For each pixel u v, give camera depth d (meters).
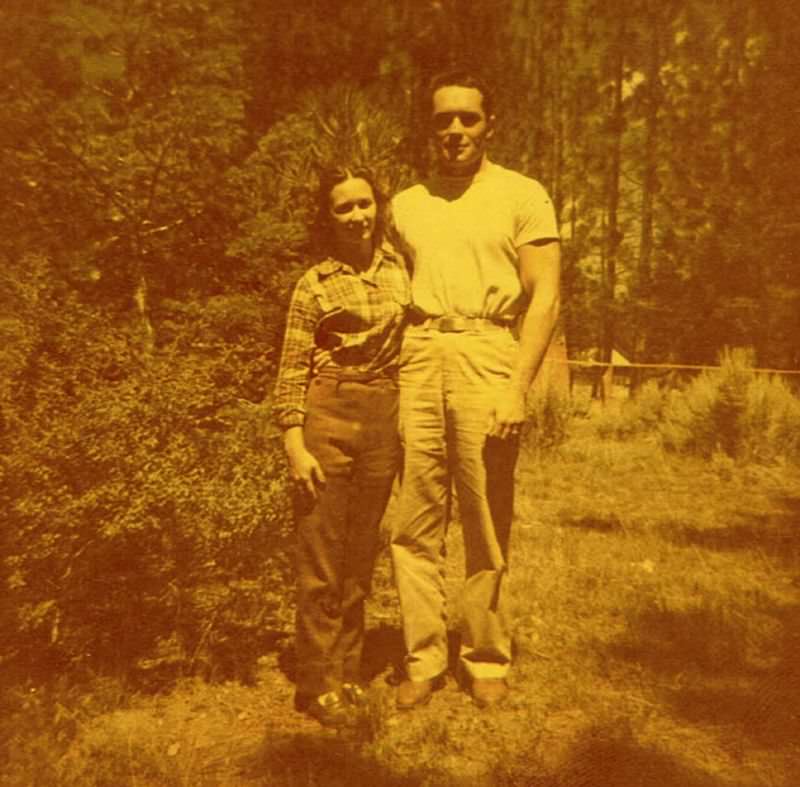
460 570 5.44
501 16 7.70
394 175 4.71
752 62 18.33
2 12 4.58
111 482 3.54
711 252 18.36
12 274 3.91
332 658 3.49
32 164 4.61
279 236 4.63
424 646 3.61
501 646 3.65
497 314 3.47
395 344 3.47
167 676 3.81
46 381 3.70
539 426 10.09
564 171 17.61
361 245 3.42
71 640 3.80
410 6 6.39
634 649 4.12
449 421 3.50
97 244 4.76
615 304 18.72
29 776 3.00
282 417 3.40
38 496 3.49
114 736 3.30
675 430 10.31
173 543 3.71
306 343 3.40
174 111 4.66
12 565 3.60
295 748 3.22
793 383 13.92
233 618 4.09
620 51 17.33
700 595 4.96
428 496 3.56
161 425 3.69
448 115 3.41
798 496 8.06
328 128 4.79
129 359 3.86
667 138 18.44
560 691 3.67
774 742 3.29
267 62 5.86
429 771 3.05
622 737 3.24
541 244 3.44
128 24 4.71
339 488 3.43
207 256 4.95
